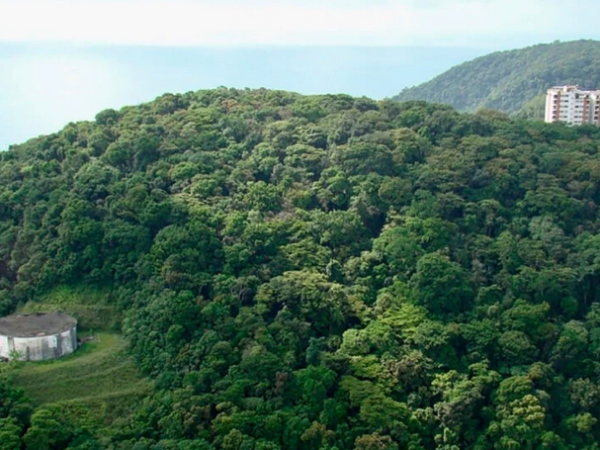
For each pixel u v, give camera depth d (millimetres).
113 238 139125
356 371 122438
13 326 125812
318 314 131750
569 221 166625
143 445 105125
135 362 123375
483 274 148625
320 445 110562
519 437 120062
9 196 151250
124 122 180375
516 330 134875
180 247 135500
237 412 111188
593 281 152750
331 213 153625
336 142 178375
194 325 124250
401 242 146500
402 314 134750
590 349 136250
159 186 154750
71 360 122625
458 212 164375
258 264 139125
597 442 126500
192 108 195125
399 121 196125
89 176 150875
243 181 161750
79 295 137375
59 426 105625
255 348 119375
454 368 128625
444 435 118750
